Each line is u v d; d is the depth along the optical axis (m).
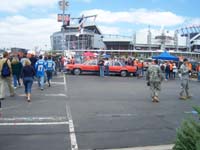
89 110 13.14
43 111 12.70
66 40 112.00
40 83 21.14
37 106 13.90
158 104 15.53
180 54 86.56
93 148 7.66
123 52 91.94
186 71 18.16
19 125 10.13
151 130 9.69
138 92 20.72
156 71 16.38
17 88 20.06
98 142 8.21
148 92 20.80
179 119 11.58
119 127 10.03
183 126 4.44
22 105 14.09
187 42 130.38
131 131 9.51
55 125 10.19
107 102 15.73
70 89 21.28
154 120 11.31
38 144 7.98
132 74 37.69
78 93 19.17
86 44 115.75
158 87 16.47
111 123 10.62
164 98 18.19
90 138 8.61
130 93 20.02
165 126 10.30
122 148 7.66
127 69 37.38
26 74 15.16
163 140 8.48
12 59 20.20
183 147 4.31
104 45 127.06
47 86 22.73
